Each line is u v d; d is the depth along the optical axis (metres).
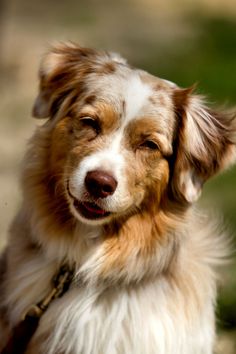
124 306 8.80
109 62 9.02
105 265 8.79
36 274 8.95
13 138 19.53
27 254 9.07
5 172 17.14
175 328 8.85
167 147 8.72
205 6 37.75
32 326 8.87
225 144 9.15
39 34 29.88
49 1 37.09
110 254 8.78
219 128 9.16
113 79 8.72
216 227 9.68
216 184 16.25
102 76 8.77
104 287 8.84
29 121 20.88
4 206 15.13
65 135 8.60
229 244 9.75
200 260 9.23
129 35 30.91
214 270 9.59
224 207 14.95
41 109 9.17
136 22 33.78
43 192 8.78
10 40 28.06
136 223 8.72
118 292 8.84
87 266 8.80
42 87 9.25
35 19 32.69
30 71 24.39
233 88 22.30
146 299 8.84
